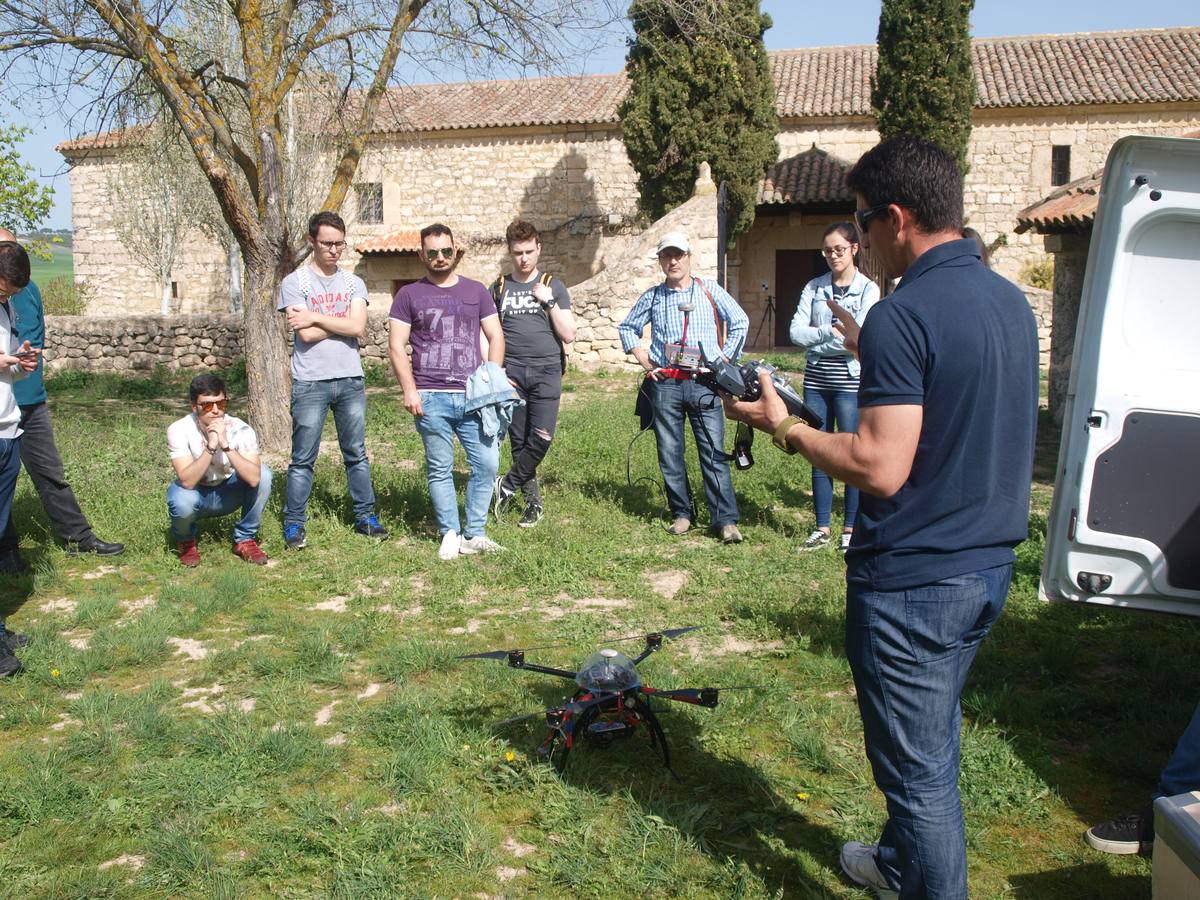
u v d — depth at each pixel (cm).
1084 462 385
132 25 905
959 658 241
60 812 335
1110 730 393
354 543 654
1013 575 574
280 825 328
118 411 1426
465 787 351
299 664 455
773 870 305
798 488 812
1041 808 338
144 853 315
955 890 240
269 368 999
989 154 2367
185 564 615
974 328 229
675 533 675
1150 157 365
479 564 608
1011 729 391
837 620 500
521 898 293
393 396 1505
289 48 1070
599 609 536
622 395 1429
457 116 2608
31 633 494
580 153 2558
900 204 241
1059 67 2427
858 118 2422
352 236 2711
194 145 934
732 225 2141
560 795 340
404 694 416
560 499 767
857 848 299
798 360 1802
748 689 420
